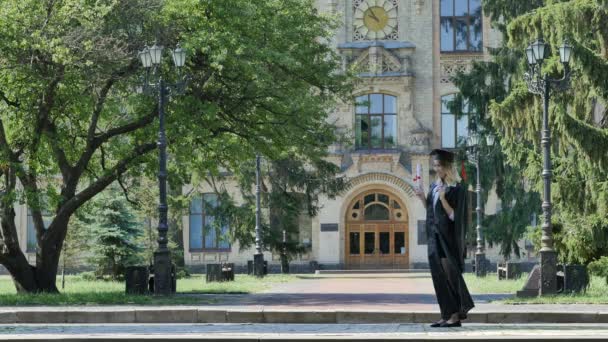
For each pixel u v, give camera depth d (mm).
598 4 38344
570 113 40406
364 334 15883
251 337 15336
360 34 77875
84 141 39812
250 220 68500
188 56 34938
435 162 16891
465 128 76875
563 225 38688
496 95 64562
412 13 77688
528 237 40281
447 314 16984
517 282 43438
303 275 66625
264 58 35531
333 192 70750
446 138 77000
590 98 39719
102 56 33250
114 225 56938
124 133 37625
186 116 35719
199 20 35094
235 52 34344
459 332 16047
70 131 38719
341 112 77000
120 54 33625
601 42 39438
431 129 76875
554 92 38219
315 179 70250
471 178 65375
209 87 37375
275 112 37719
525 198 63312
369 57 76688
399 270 72875
